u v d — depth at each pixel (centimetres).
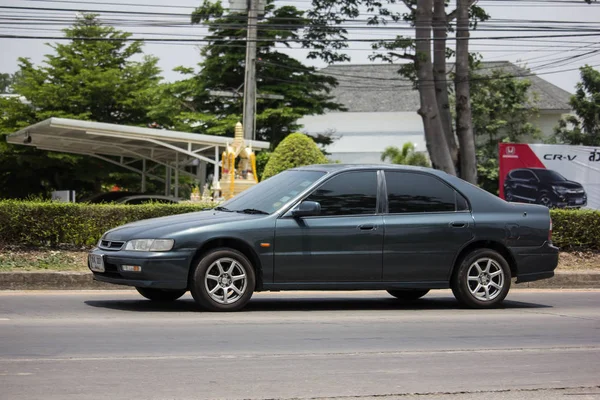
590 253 1919
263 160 4734
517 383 711
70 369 725
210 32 4953
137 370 726
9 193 4347
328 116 7188
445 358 817
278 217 1121
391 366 770
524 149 2967
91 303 1196
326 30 3475
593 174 2967
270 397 639
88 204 1675
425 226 1184
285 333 941
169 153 3525
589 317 1149
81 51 4462
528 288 1659
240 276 1103
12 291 1380
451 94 5556
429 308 1238
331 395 650
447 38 3036
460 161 3416
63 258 1598
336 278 1142
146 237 1077
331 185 1160
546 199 2962
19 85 4391
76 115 4228
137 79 4459
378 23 3416
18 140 3375
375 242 1155
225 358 788
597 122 5491
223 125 4744
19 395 629
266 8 4931
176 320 1021
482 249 1224
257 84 4959
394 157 5994
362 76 6750
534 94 5925
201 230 1087
